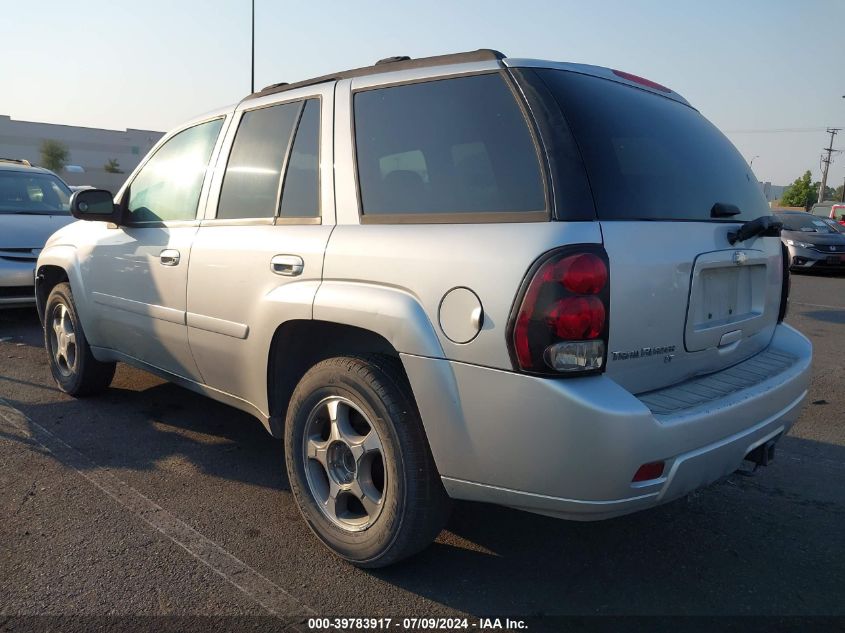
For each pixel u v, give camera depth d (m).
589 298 2.33
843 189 58.84
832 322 9.38
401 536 2.75
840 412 5.36
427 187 2.80
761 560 3.14
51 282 5.48
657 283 2.55
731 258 2.91
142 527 3.32
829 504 3.72
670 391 2.66
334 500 3.04
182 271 3.81
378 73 3.15
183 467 4.03
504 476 2.48
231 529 3.32
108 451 4.23
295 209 3.29
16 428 4.57
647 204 2.63
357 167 3.06
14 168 9.02
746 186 3.32
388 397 2.72
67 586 2.83
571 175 2.46
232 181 3.69
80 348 4.96
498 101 2.69
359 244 2.89
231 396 3.72
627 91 3.02
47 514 3.43
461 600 2.79
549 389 2.31
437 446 2.61
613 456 2.29
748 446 2.76
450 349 2.52
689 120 3.25
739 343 3.10
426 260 2.62
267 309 3.23
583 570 3.04
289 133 3.43
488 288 2.42
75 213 4.23
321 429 3.14
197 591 2.81
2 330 7.63
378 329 2.72
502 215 2.53
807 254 15.12
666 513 3.58
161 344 4.09
